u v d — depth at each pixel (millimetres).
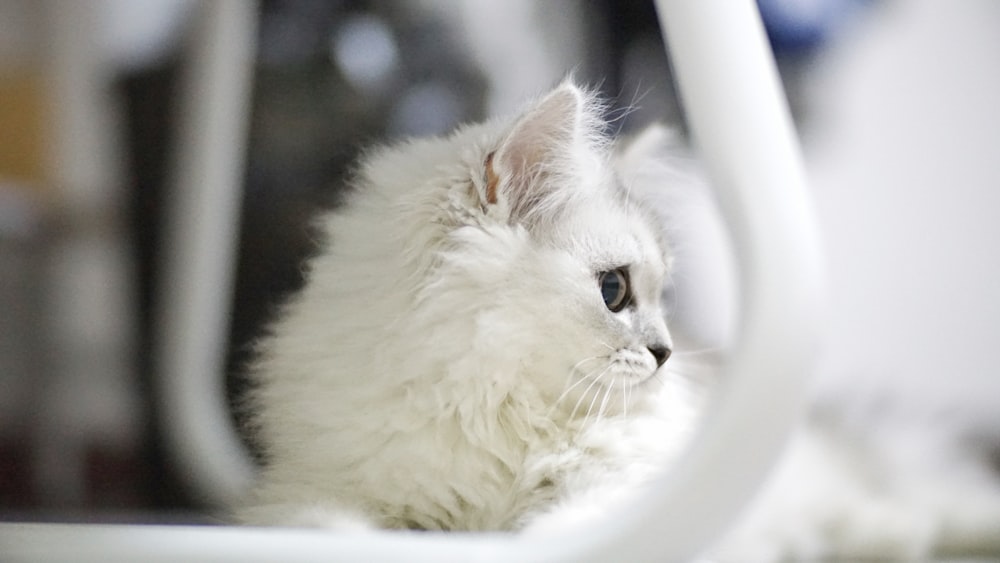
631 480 740
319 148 906
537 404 771
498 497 763
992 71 979
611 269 790
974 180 988
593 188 803
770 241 631
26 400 885
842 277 985
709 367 854
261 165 898
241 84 851
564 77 832
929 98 979
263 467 796
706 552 638
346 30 916
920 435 938
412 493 754
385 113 917
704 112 638
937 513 853
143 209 896
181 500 849
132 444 881
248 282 881
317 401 771
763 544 814
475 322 759
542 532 664
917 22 972
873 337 995
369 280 781
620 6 909
